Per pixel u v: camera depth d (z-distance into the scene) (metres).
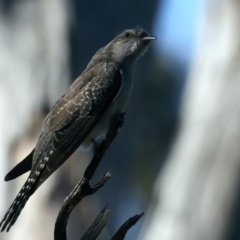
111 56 11.18
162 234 13.76
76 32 16.25
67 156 10.25
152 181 21.73
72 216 15.59
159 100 22.16
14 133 15.06
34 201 15.16
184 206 13.68
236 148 13.44
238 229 13.44
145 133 22.03
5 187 15.03
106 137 9.42
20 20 15.50
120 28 19.25
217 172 13.51
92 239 8.90
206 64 14.16
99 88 10.65
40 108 15.12
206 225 13.47
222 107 13.68
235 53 13.88
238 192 13.40
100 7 18.78
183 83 22.41
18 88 15.16
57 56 15.50
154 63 22.52
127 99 10.99
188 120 14.16
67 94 10.77
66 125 10.48
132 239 22.23
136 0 19.75
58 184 15.23
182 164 13.91
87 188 8.95
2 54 15.32
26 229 15.03
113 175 21.44
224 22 14.12
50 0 15.70
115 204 21.59
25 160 10.41
